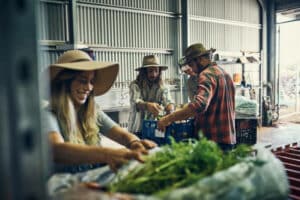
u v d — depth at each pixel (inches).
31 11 15.6
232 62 262.4
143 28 229.1
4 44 14.6
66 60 54.0
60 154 44.2
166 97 133.0
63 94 51.1
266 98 316.2
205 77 89.0
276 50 326.0
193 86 138.9
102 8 205.5
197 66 95.3
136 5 223.0
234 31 294.0
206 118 91.4
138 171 39.9
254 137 149.0
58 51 187.8
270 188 34.7
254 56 283.6
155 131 97.8
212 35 275.4
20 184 15.3
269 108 314.7
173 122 94.2
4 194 15.2
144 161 42.6
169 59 248.4
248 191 31.6
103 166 48.4
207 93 86.4
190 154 40.9
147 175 38.4
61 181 38.3
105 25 208.2
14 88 14.9
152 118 124.5
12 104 14.9
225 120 90.0
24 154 15.4
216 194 29.5
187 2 247.4
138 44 227.5
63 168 48.3
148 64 130.2
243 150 43.5
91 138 55.8
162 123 91.7
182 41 251.8
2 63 14.7
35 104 15.9
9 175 15.1
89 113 56.8
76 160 44.5
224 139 89.7
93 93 59.9
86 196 29.0
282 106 407.8
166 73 248.1
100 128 60.7
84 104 56.7
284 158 76.8
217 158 38.8
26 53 15.4
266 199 33.9
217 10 276.1
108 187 36.2
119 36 216.1
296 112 389.4
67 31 190.4
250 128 148.3
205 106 85.4
